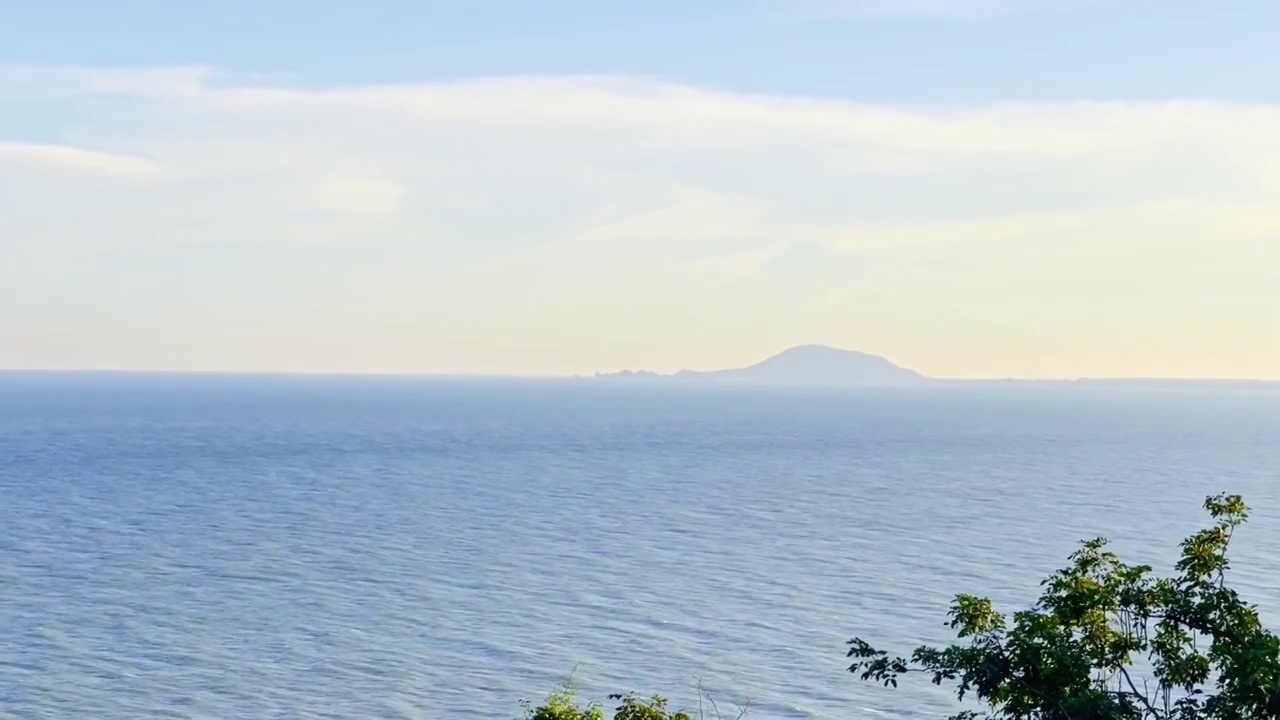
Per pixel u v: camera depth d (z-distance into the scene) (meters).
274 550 116.38
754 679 71.62
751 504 156.88
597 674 72.75
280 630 83.19
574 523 137.00
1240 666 21.91
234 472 197.75
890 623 84.25
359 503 156.00
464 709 66.69
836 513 147.25
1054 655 22.53
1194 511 148.38
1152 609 24.25
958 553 113.94
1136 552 113.00
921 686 70.06
